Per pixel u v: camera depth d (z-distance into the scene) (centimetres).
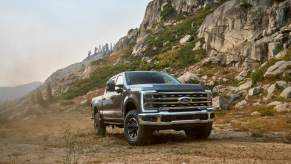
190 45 4766
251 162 680
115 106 1140
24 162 755
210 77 3466
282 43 3145
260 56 3294
